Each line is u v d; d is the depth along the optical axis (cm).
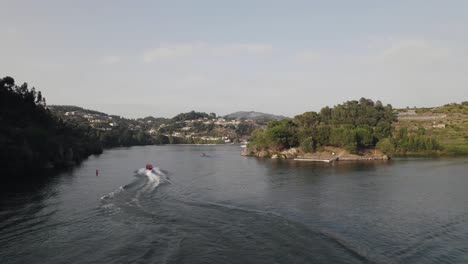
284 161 15600
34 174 10219
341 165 13350
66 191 7175
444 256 3669
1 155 9562
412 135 19462
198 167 12794
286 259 3512
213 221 4856
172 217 5056
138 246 3875
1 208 5653
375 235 4294
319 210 5556
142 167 12400
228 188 7744
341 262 3447
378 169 11700
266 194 6981
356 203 6097
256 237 4156
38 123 15575
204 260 3478
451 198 6550
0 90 14575
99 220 4909
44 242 4034
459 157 16138
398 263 3462
